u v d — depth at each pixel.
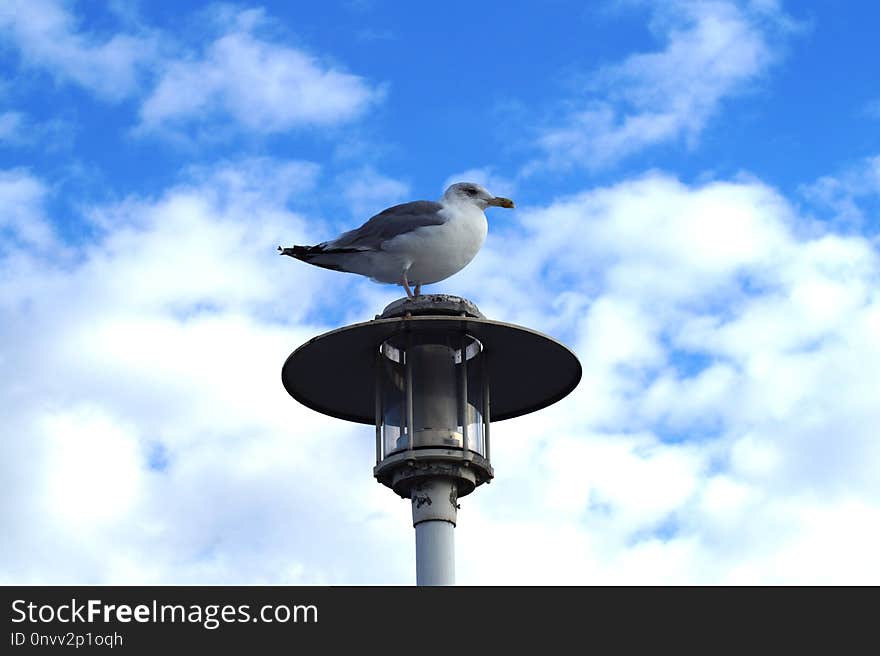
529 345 14.78
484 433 14.72
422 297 14.60
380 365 14.79
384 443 14.54
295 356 14.77
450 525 14.27
